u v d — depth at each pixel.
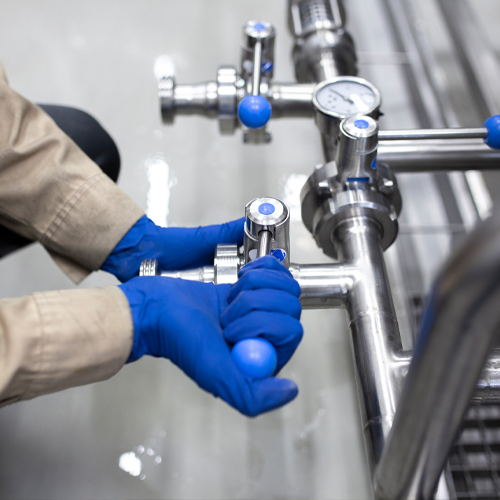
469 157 0.90
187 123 1.60
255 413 0.59
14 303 0.60
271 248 0.67
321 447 1.08
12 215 0.82
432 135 0.79
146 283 0.67
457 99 1.57
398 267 1.31
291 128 1.61
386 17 1.90
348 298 0.75
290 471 1.05
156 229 0.84
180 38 1.79
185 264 0.86
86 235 0.81
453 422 0.43
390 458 0.49
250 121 0.83
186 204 1.43
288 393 0.59
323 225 0.82
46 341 0.58
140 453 1.06
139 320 0.64
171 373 1.17
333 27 1.14
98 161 1.07
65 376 0.60
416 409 0.42
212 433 1.09
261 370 0.57
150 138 1.56
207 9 1.87
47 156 0.81
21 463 1.04
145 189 1.46
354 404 1.13
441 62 1.67
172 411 1.12
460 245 0.33
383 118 1.64
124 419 1.10
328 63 1.12
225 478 1.04
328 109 0.85
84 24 1.81
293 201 1.45
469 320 0.34
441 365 0.38
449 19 1.69
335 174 0.81
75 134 1.02
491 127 0.78
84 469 1.04
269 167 1.52
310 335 1.22
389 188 0.80
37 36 1.77
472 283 0.32
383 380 0.66
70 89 1.65
